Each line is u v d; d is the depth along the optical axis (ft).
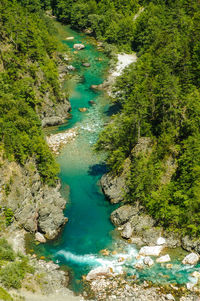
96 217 233.76
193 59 282.15
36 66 329.31
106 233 220.84
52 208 222.89
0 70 286.25
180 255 203.92
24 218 215.31
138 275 190.29
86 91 393.91
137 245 212.02
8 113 238.27
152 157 233.14
